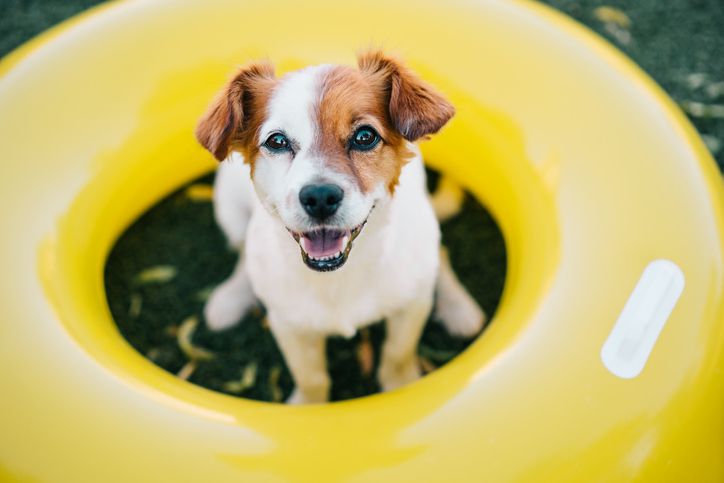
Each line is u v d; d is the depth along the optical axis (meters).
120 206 0.68
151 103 0.67
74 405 0.49
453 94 0.66
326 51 0.68
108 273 0.78
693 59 0.95
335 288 0.55
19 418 0.49
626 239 0.56
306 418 0.50
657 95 0.64
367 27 0.68
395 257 0.55
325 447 0.48
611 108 0.62
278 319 0.58
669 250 0.55
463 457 0.47
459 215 0.80
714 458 0.52
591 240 0.56
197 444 0.48
